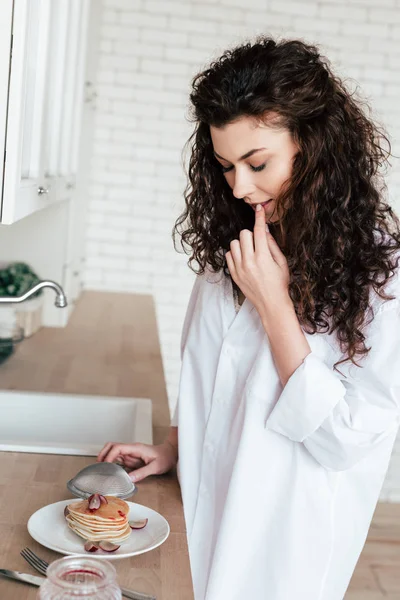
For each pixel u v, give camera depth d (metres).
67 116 2.46
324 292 1.31
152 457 1.55
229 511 1.37
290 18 4.18
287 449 1.38
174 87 4.21
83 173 3.73
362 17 4.21
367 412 1.29
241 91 1.24
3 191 1.45
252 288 1.34
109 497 1.23
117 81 4.18
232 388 1.46
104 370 2.44
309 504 1.37
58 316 3.10
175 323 4.39
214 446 1.47
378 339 1.29
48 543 1.14
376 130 1.44
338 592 1.44
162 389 2.26
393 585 3.49
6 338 2.64
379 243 1.34
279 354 1.32
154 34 4.16
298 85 1.26
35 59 1.71
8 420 2.00
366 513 1.41
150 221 4.31
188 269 4.36
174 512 1.38
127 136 4.23
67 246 3.21
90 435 2.02
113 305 3.78
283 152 1.28
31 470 1.48
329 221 1.31
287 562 1.37
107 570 0.88
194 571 1.47
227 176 1.36
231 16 4.17
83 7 2.76
